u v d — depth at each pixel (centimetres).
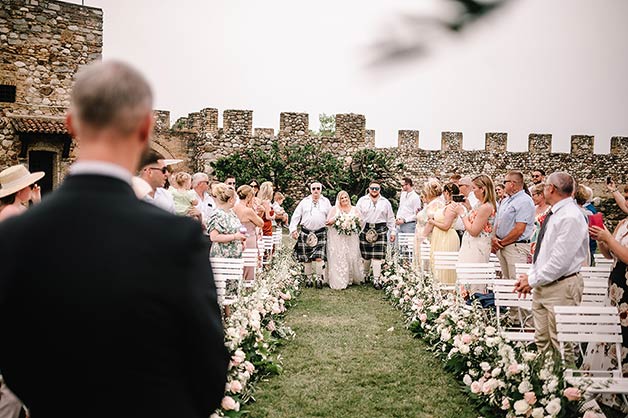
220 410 411
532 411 369
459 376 547
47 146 1515
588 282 575
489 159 2634
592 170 2605
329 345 667
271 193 1144
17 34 1463
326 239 1091
